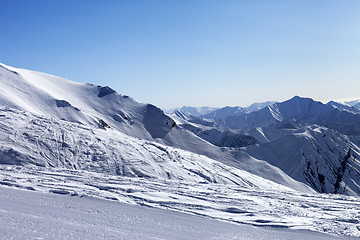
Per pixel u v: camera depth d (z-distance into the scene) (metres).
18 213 8.31
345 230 9.57
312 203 14.16
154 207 11.43
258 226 9.82
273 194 16.20
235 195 14.96
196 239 7.68
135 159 31.05
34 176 17.03
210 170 35.47
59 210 9.36
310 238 8.66
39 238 6.11
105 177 18.08
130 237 7.13
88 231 7.21
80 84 138.25
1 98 76.06
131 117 117.81
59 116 90.38
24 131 31.75
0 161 25.20
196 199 13.44
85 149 31.33
